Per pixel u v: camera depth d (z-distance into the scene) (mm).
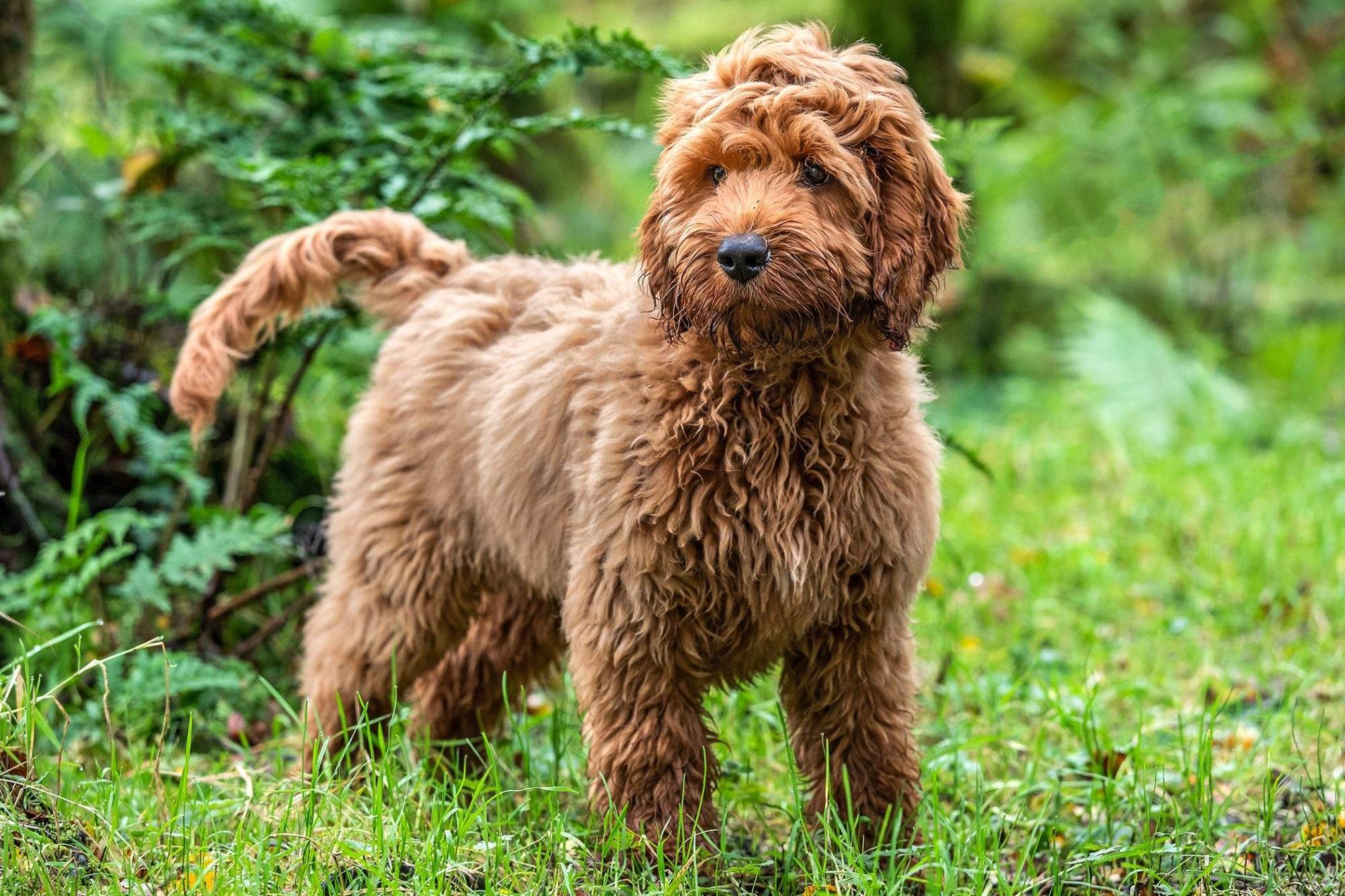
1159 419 8414
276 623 5316
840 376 3568
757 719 4797
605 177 10203
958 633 5453
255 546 5121
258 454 5969
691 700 3809
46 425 5695
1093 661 5340
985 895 3520
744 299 3348
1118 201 10023
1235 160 9273
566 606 3828
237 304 4500
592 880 3553
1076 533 6738
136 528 5531
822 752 3992
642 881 3506
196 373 4434
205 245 5320
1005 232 10773
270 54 5480
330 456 6184
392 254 4594
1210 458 7582
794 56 3518
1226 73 11344
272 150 5402
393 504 4340
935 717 4918
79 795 3629
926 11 9984
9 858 3203
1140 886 3707
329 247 4516
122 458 5832
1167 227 11547
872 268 3504
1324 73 11633
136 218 5305
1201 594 5859
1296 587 5820
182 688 4758
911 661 3941
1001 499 7094
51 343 5574
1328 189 11781
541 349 4051
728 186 3443
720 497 3594
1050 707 4695
